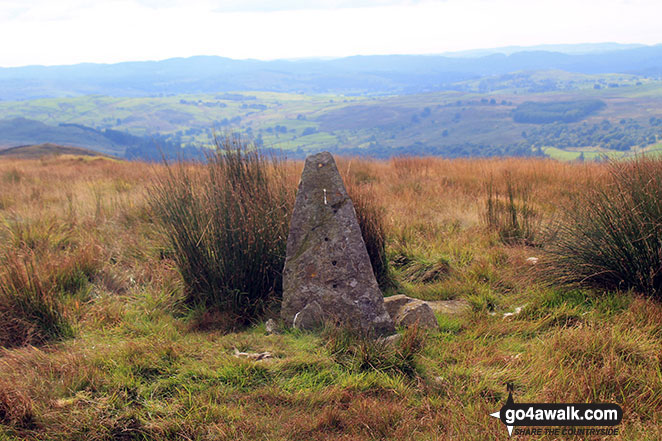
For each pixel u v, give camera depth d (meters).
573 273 4.22
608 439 2.30
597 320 3.48
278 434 2.50
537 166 10.15
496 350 3.30
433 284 4.80
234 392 2.88
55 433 2.50
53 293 4.06
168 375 3.03
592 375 2.74
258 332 3.80
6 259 4.35
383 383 2.89
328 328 3.55
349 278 3.71
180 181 4.69
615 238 3.97
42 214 6.79
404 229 5.97
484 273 4.79
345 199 3.88
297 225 3.90
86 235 5.98
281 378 3.01
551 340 3.24
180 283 4.59
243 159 4.97
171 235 4.46
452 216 6.79
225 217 4.24
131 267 5.19
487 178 9.09
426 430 2.49
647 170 4.20
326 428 2.56
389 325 3.65
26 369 3.09
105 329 3.79
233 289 4.18
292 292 3.83
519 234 5.82
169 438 2.49
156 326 3.84
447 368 3.08
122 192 9.09
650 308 3.50
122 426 2.53
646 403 2.55
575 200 5.19
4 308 3.73
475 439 2.36
